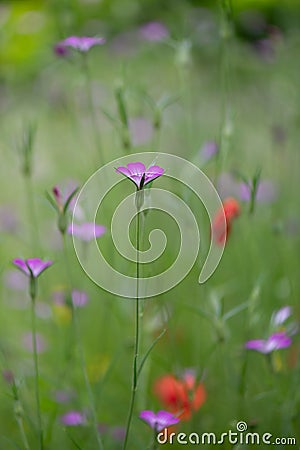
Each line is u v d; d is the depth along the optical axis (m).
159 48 3.14
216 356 1.95
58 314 2.05
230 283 2.08
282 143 2.28
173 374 1.83
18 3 3.27
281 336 1.76
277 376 1.84
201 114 2.77
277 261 2.16
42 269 1.67
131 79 2.93
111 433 1.82
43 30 3.18
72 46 1.86
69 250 2.12
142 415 1.65
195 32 2.60
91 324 2.09
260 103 2.73
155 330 1.95
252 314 1.87
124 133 1.80
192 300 2.03
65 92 2.66
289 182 2.27
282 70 2.52
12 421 1.87
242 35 3.19
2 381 1.90
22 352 2.04
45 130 3.05
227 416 1.87
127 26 3.33
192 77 2.85
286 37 2.81
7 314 2.17
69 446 1.82
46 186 2.54
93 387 1.93
